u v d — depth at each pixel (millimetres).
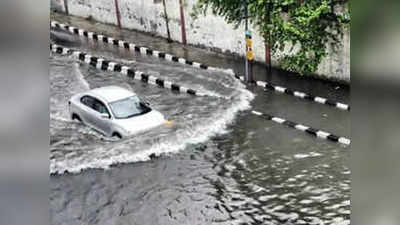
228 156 13258
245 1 18219
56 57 21734
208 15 21391
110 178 12328
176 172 12555
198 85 18156
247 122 15180
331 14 17047
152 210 11047
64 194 11688
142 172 12578
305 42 17656
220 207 11102
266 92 17422
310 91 17078
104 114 14781
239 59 20766
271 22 18578
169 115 15703
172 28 23344
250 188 11820
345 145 13516
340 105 15750
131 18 25344
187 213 10906
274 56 19312
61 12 29531
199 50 22219
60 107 16703
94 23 27156
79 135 14719
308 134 14258
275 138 14133
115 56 21750
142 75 19109
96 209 11109
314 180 12008
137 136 14234
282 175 12297
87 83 18750
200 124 15031
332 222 10422
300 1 17703
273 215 10758
